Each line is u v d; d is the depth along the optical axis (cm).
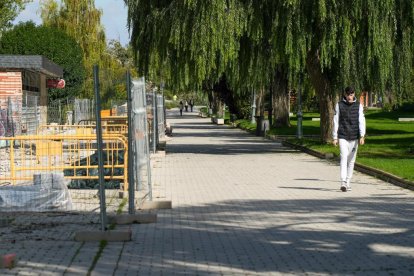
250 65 2588
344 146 1490
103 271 751
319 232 992
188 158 2512
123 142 1459
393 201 1322
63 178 1227
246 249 875
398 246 884
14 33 5228
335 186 1593
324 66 2542
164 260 810
